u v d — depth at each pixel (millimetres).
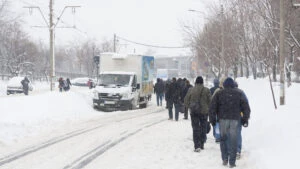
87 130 17859
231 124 10695
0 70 74438
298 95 24531
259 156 10906
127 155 12125
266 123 14398
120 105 29484
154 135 16281
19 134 16344
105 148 13266
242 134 15602
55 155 12062
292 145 10391
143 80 32781
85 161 11211
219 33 49125
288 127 12008
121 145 13867
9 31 71250
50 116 22312
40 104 24578
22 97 25844
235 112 10695
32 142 14516
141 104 33594
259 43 37312
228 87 10883
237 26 41594
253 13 35812
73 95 29828
